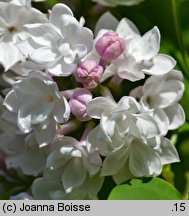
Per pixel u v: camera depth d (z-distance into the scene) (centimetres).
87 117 30
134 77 30
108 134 29
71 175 31
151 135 29
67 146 30
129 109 29
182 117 31
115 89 31
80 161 31
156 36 31
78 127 31
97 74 30
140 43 31
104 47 30
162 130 31
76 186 31
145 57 31
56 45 30
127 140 30
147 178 30
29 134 31
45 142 30
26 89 30
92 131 30
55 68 30
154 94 31
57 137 30
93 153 30
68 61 30
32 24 31
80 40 30
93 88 30
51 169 30
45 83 29
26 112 30
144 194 30
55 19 30
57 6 30
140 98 31
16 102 31
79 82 30
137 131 30
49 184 31
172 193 30
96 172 30
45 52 30
